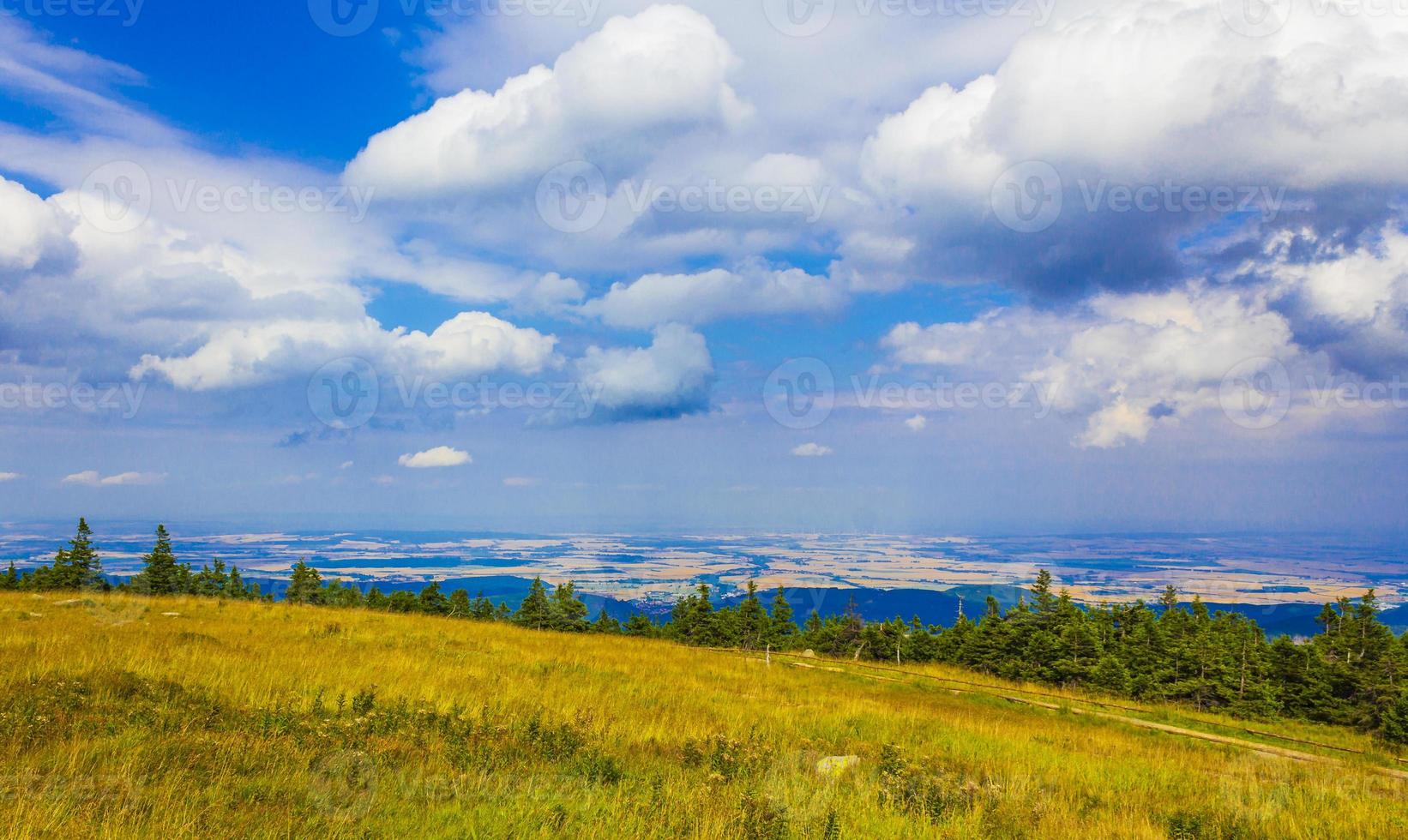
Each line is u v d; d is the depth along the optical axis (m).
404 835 7.38
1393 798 13.99
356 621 26.14
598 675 20.16
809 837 8.69
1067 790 12.69
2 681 11.19
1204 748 19.28
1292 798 13.05
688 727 14.74
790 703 19.53
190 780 8.01
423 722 11.79
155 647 15.93
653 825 8.28
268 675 14.36
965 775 12.82
